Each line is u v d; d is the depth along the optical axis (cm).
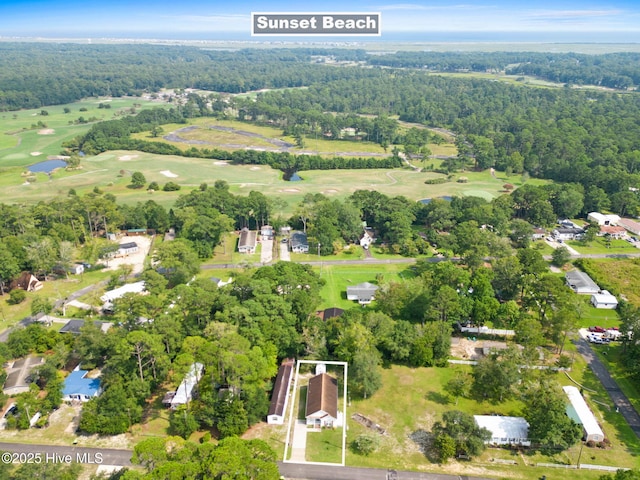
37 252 13538
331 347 10556
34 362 9856
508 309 11262
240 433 8238
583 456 7906
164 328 9481
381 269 14712
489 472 7606
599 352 10625
